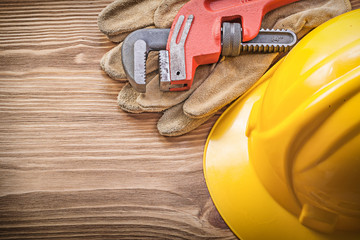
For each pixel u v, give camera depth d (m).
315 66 0.63
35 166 0.90
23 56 0.99
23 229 0.85
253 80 0.91
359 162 0.59
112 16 0.96
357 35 0.63
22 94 0.96
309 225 0.74
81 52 1.00
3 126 0.93
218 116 0.95
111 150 0.92
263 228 0.78
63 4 1.03
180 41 0.86
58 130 0.93
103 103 0.96
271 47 0.89
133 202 0.87
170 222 0.86
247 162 0.81
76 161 0.91
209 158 0.87
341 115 0.58
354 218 0.70
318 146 0.61
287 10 0.96
